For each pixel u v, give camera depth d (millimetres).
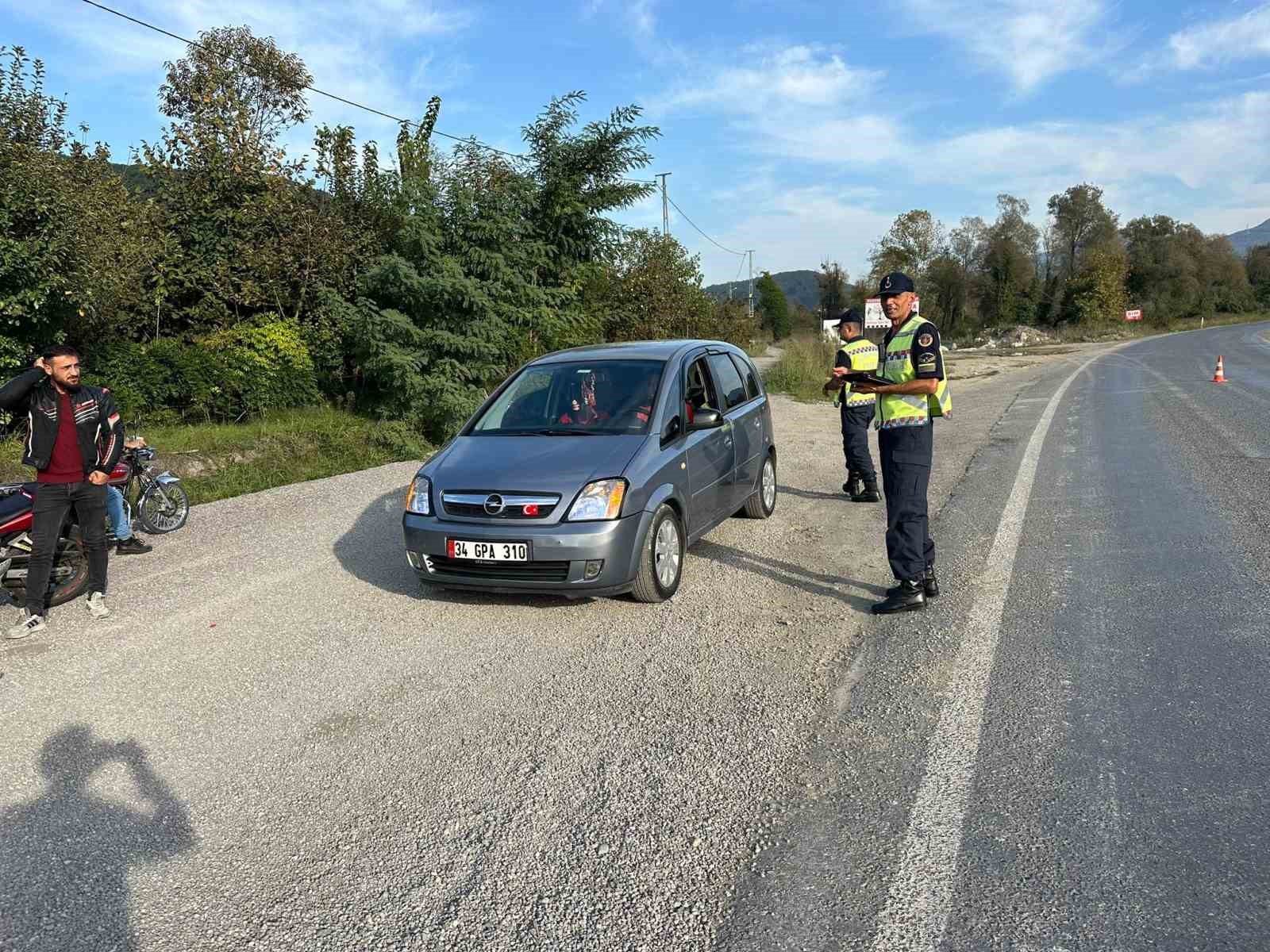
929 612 5223
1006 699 4012
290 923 2721
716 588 5918
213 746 3883
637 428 5945
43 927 2729
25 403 5438
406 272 12922
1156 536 6543
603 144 15773
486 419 6457
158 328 14078
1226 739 3521
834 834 3055
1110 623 4863
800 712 3998
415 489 5668
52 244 10039
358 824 3244
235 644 5117
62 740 3959
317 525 8102
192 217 14570
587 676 4496
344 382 15570
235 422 13250
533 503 5230
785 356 24156
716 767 3543
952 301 83625
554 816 3246
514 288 14398
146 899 2855
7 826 3291
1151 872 2742
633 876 2877
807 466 10914
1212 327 83750
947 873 2805
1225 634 4586
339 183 16453
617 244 16734
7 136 10773
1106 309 83000
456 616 5508
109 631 5406
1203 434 11523
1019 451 11031
